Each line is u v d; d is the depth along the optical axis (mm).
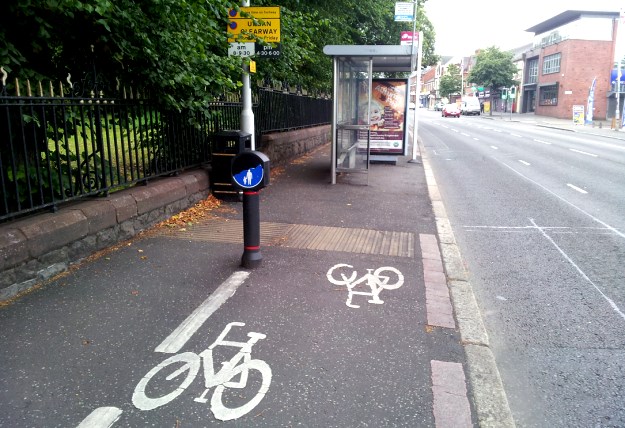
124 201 5867
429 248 6062
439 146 22344
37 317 3916
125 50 5887
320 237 6426
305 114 17047
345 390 3086
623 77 47719
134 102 6289
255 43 8352
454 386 3170
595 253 6328
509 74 61344
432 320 4109
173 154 7418
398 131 14125
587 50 50531
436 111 99062
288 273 5055
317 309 4238
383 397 3027
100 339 3607
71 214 5016
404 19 15438
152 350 3479
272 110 12938
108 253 5453
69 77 5273
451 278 5164
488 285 5250
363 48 9664
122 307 4145
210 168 8406
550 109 56438
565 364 3668
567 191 10789
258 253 5184
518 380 3457
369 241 6305
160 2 5609
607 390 3330
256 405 2910
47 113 5230
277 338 3711
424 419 2842
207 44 7363
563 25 52656
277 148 12820
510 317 4477
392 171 12797
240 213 7484
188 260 5328
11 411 2787
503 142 24125
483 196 10258
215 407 2881
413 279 5016
